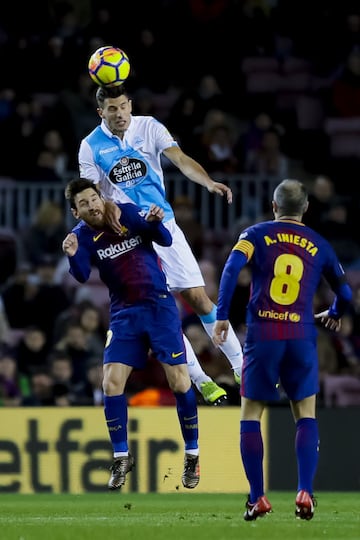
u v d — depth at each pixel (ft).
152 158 87.45
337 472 122.52
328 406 123.65
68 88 187.52
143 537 63.87
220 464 120.57
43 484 119.96
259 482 73.41
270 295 72.79
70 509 92.84
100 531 67.62
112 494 117.60
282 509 90.02
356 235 175.32
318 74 213.66
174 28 203.21
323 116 211.00
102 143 87.51
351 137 202.08
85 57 195.83
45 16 210.59
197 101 179.83
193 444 84.43
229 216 178.81
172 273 90.63
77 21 220.43
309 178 193.16
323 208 173.58
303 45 213.66
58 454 120.16
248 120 203.92
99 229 81.35
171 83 202.69
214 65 201.98
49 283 163.43
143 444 120.16
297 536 64.28
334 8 213.25
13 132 183.42
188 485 84.89
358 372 149.07
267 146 183.93
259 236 73.67
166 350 81.61
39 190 181.88
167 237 81.76
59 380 139.03
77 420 120.37
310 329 73.36
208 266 162.61
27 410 120.67
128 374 82.53
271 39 212.02
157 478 119.96
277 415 121.90
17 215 182.70
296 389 73.51
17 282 163.43
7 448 120.37
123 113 85.71
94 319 149.38
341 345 150.41
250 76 213.66
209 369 138.10
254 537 63.67
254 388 73.10
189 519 78.13
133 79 202.49
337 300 76.64
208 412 121.19
